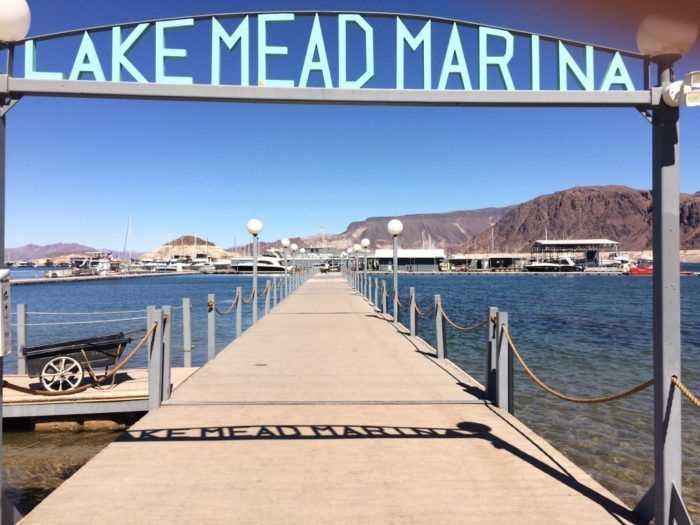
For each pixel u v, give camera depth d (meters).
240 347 12.48
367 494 4.39
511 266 199.62
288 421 6.48
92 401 7.75
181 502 4.23
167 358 7.59
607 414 9.45
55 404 7.73
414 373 9.46
